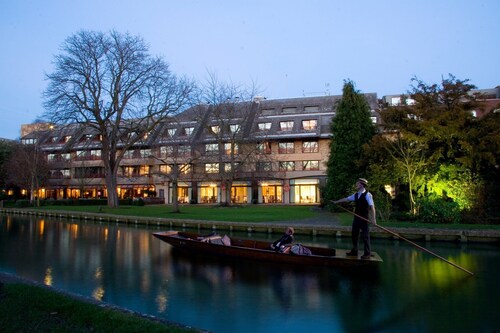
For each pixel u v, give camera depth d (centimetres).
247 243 1457
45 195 6856
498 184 2247
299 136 5106
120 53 3744
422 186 2350
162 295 965
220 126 4191
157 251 1625
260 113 5619
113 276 1168
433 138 2267
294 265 1282
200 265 1317
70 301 704
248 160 4122
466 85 2350
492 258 1455
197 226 2491
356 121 3089
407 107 2420
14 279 904
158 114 4069
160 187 6012
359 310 852
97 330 567
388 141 2472
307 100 5712
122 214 3241
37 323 590
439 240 1858
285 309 858
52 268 1289
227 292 990
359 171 2934
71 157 6366
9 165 5562
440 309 855
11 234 2311
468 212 2183
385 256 1505
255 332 730
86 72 3662
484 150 2177
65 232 2419
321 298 938
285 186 5325
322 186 3741
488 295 958
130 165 6094
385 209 2320
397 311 845
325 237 2030
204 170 4756
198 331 582
